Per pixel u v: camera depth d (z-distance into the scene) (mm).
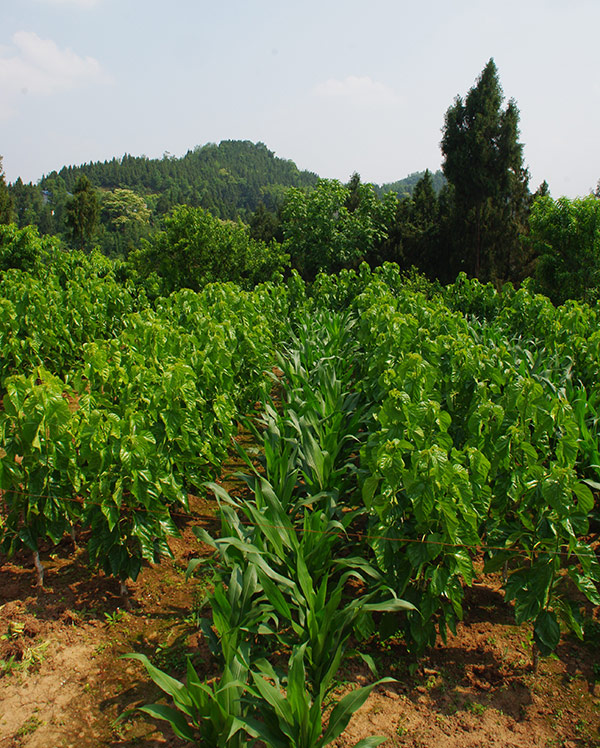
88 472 4473
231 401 6395
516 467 4055
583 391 5309
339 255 19000
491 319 11250
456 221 26906
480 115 25484
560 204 15289
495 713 3385
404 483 3512
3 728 3207
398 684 3600
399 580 3705
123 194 155875
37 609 4215
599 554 4879
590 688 3588
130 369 5254
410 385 4625
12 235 18000
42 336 8844
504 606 4438
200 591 4516
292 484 4652
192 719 2900
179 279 18984
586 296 15133
